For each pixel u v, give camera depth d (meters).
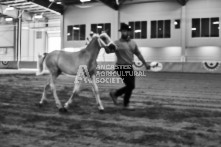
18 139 4.28
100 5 36.59
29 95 9.36
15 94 9.60
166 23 32.69
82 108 6.99
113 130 4.82
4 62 38.50
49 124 5.28
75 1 37.41
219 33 30.11
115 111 6.56
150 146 3.94
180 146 3.93
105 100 8.33
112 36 35.97
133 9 34.59
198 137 4.39
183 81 16.44
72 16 38.62
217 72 25.64
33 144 4.02
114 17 35.72
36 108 7.00
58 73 6.97
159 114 6.24
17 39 44.31
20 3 38.97
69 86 12.88
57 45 48.06
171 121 5.56
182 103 8.06
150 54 34.50
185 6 31.53
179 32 31.97
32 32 48.81
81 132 4.68
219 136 4.45
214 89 12.00
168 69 28.27
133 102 8.12
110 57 34.94
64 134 4.56
